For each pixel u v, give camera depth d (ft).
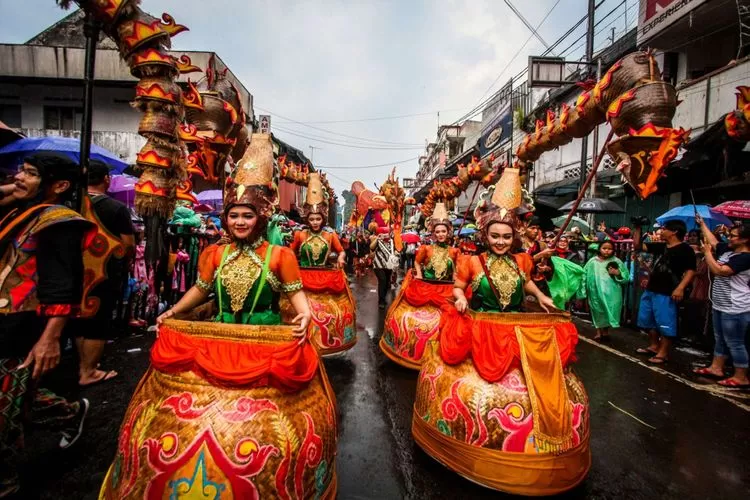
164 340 7.11
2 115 48.39
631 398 14.55
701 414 13.28
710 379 16.66
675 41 34.47
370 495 8.62
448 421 9.34
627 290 27.20
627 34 39.09
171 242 22.00
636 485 9.33
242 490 6.09
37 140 23.02
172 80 11.01
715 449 11.05
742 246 15.88
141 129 10.55
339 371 16.75
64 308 7.26
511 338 9.14
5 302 7.27
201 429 6.28
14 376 7.27
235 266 7.73
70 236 7.41
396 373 16.57
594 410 13.52
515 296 10.41
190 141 11.96
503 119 64.13
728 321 15.79
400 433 11.44
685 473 9.87
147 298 22.17
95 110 48.42
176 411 6.50
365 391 14.56
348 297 18.71
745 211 20.99
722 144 23.52
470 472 8.89
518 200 10.87
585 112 11.50
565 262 20.89
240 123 13.58
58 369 15.12
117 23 10.19
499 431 8.65
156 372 7.22
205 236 26.25
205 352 6.79
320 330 17.33
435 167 117.60
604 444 11.24
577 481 8.84
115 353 17.06
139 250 21.18
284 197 72.54
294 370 6.91
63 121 48.67
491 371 8.98
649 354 20.31
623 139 9.82
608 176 37.24
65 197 8.45
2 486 7.66
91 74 10.44
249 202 7.52
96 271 12.14
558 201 44.29
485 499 8.57
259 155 8.85
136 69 10.59
